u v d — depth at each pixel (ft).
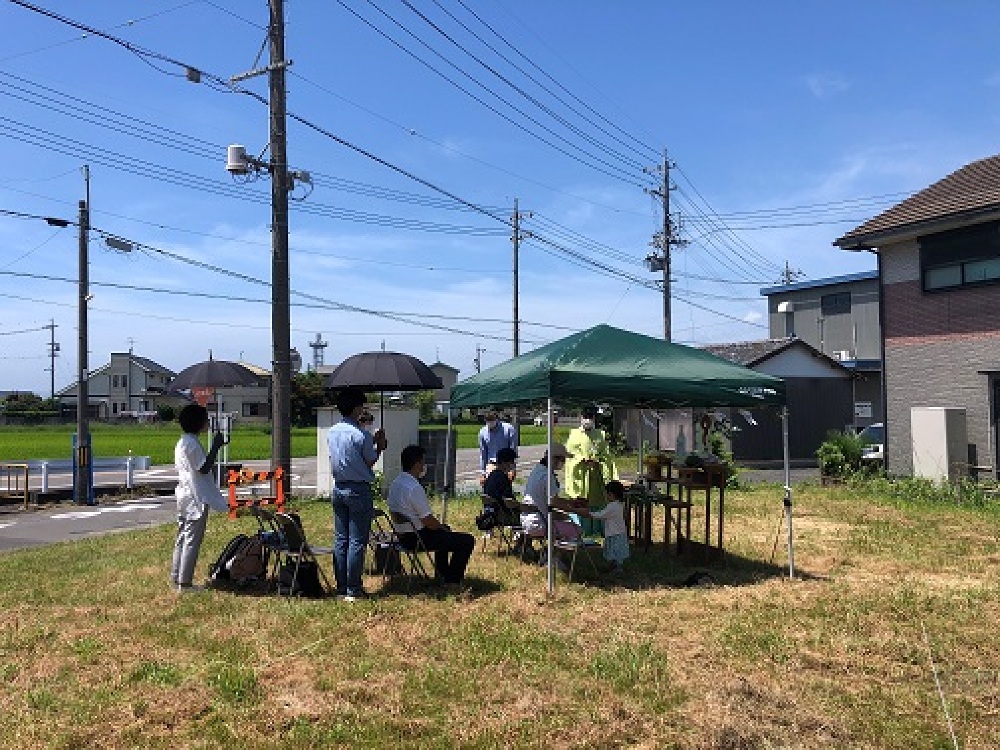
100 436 163.73
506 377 29.94
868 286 106.52
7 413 243.81
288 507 50.03
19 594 26.99
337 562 26.18
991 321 53.72
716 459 34.58
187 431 26.89
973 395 54.75
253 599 25.61
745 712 16.11
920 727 15.70
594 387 26.94
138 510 57.26
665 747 14.85
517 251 120.37
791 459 88.43
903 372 59.57
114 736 15.38
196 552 26.84
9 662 19.76
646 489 35.42
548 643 20.65
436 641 21.02
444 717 16.26
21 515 55.01
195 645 20.95
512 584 27.71
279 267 54.08
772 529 39.99
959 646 20.51
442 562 27.84
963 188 58.54
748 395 27.99
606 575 29.43
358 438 25.46
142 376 288.71
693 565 31.35
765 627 22.09
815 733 15.38
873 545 35.04
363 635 21.58
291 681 18.24
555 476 28.91
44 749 14.85
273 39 54.19
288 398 53.93
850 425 88.63
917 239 58.54
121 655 20.17
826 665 19.17
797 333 114.93
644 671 18.47
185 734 15.57
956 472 53.26
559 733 15.40
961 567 30.55
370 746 15.01
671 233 104.17
